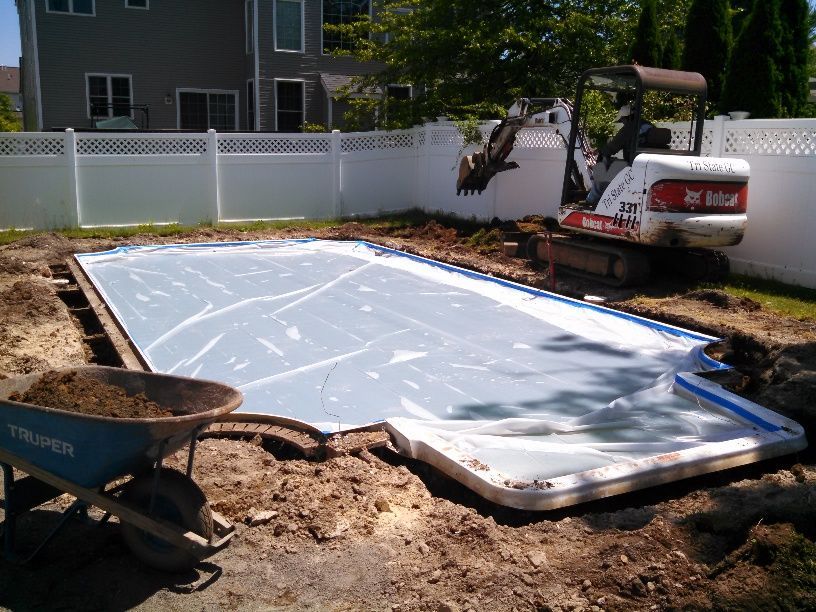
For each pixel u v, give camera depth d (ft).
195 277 33.42
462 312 27.73
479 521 12.83
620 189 30.60
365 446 16.05
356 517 13.19
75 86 70.54
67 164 44.80
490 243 41.34
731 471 15.81
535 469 14.97
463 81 57.72
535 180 44.93
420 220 50.60
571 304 28.37
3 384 12.56
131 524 11.61
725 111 38.63
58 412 11.05
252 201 50.39
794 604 10.58
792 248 31.89
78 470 11.41
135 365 21.39
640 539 12.07
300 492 13.83
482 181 42.57
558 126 36.19
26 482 12.19
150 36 72.43
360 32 64.85
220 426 17.13
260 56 73.41
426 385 20.11
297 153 50.98
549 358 22.50
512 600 10.77
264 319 26.45
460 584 11.18
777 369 20.10
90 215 46.14
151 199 47.50
